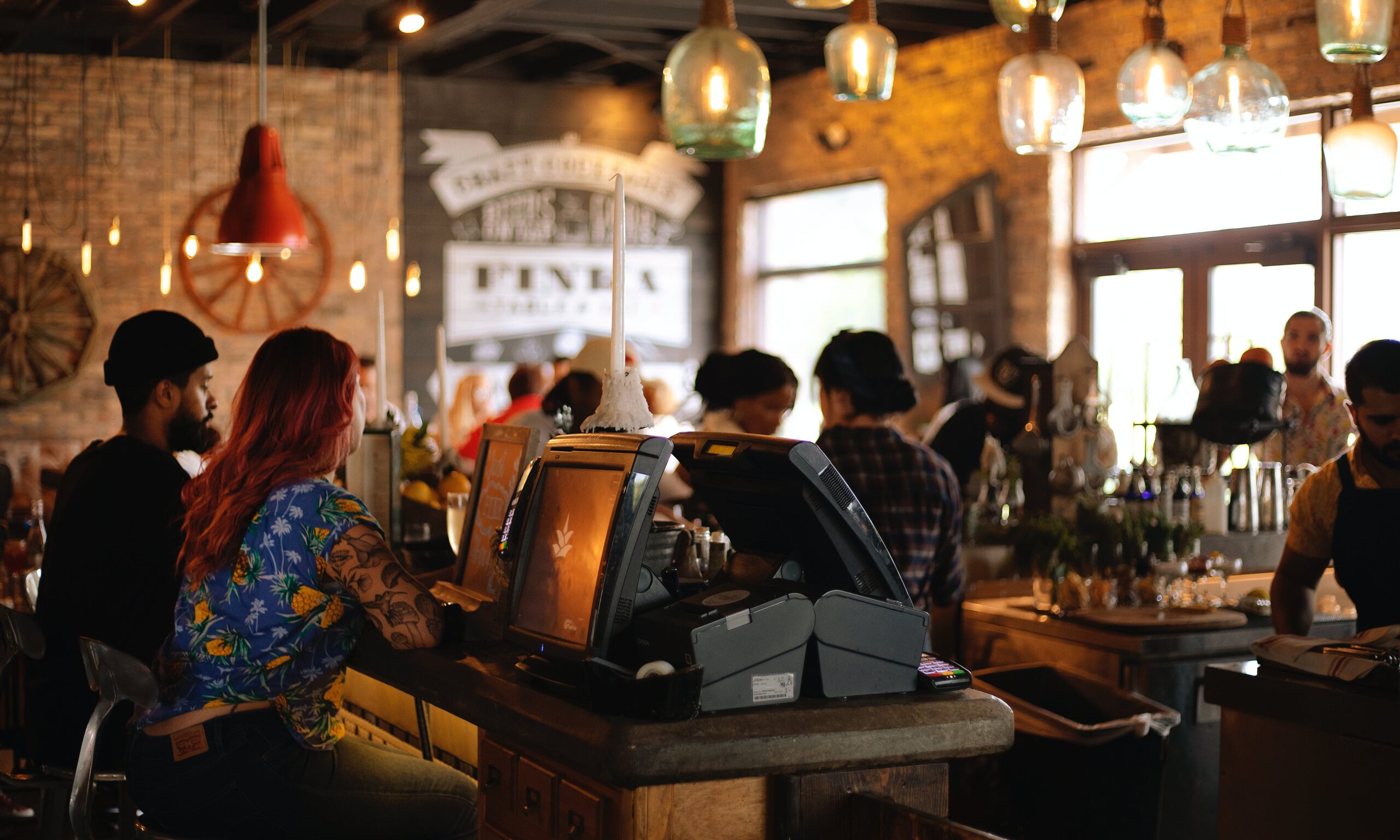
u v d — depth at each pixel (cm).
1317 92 616
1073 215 767
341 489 211
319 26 780
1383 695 227
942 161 827
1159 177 719
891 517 292
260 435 212
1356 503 267
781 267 995
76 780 212
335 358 216
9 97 815
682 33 857
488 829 201
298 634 207
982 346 793
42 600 264
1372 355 262
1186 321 702
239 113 871
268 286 881
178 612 212
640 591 183
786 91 963
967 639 395
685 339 1021
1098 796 292
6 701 360
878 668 183
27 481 691
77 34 794
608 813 171
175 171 855
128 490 259
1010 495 452
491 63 952
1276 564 427
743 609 173
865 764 173
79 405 834
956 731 178
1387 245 609
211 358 275
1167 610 365
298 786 205
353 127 904
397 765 215
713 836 168
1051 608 373
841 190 935
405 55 907
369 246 912
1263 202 663
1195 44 669
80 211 832
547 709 174
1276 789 245
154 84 848
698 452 193
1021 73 262
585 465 190
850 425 299
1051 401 447
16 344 816
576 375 407
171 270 855
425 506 355
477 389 823
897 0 766
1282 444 446
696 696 166
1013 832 304
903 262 847
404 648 205
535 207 967
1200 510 418
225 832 208
